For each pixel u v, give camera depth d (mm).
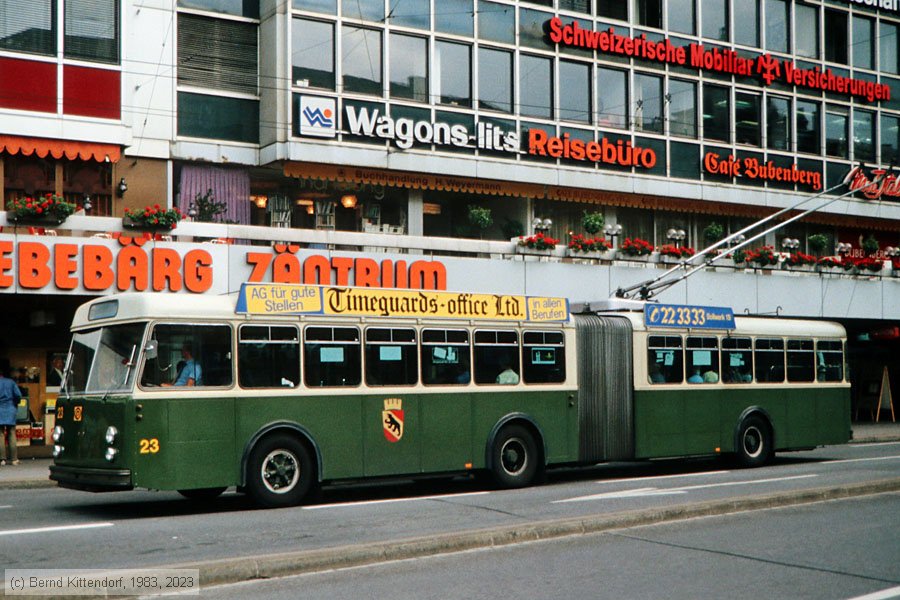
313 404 13992
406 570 9016
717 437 18781
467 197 28453
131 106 22719
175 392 12859
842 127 34219
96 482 12750
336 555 9133
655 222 31016
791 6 32938
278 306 13859
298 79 24141
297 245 23000
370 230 26359
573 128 28234
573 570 9023
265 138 24406
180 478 12781
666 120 30031
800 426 20219
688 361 18531
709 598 7977
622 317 17781
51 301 21547
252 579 8602
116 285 20391
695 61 30453
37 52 20984
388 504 13797
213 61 24344
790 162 32656
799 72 32844
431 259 24516
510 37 27328
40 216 20172
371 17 25125
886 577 8766
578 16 28531
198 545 10258
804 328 20625
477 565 9242
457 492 15555
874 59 35031
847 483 15141
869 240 35125
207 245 21469
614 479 17344
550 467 16938
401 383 14898
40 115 20891
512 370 16141
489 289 25406
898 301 32812
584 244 27094
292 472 13820
